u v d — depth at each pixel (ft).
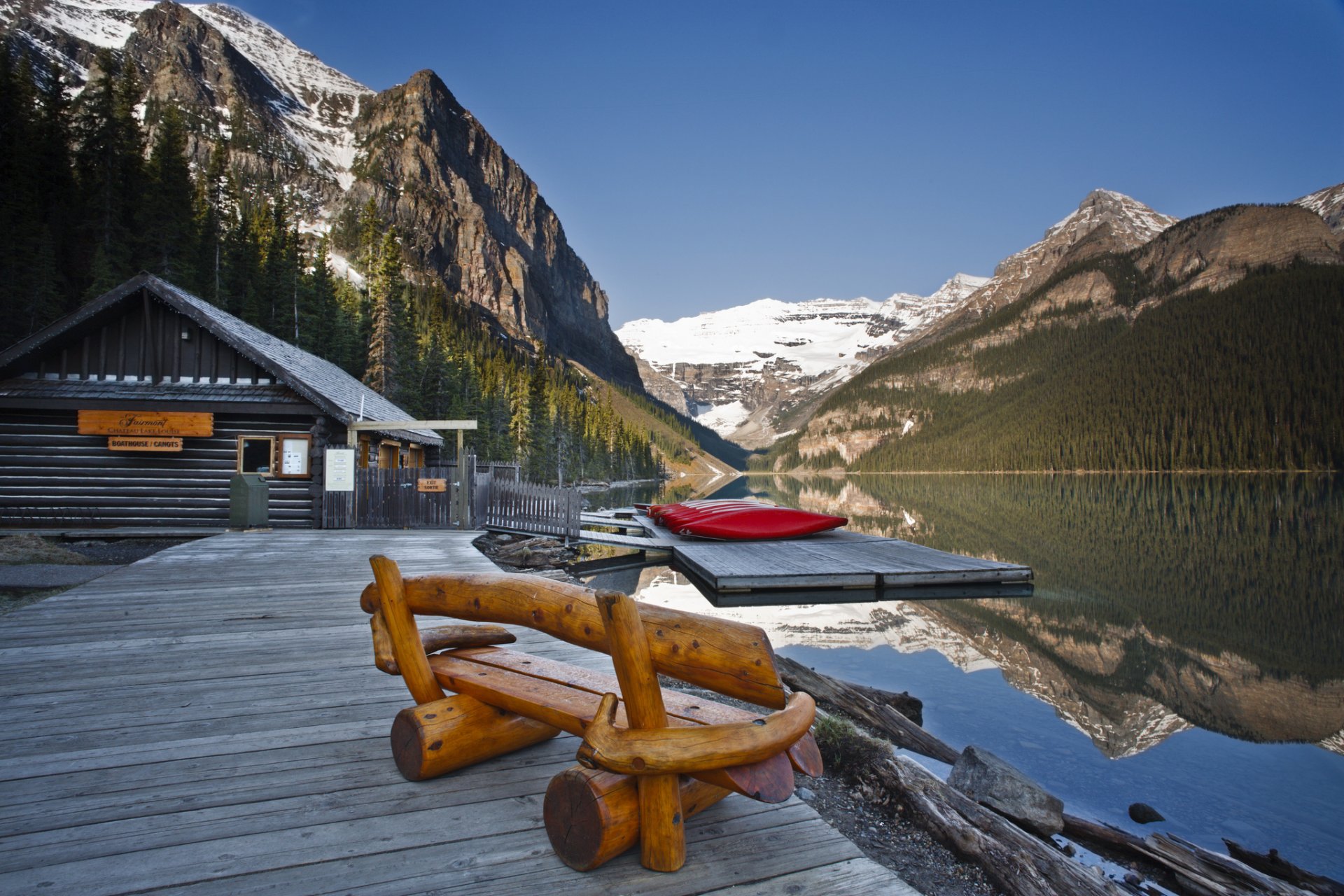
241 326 55.93
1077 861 10.89
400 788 9.05
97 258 128.88
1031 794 12.92
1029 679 24.36
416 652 9.46
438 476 56.39
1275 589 45.24
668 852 7.01
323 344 183.62
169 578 26.84
